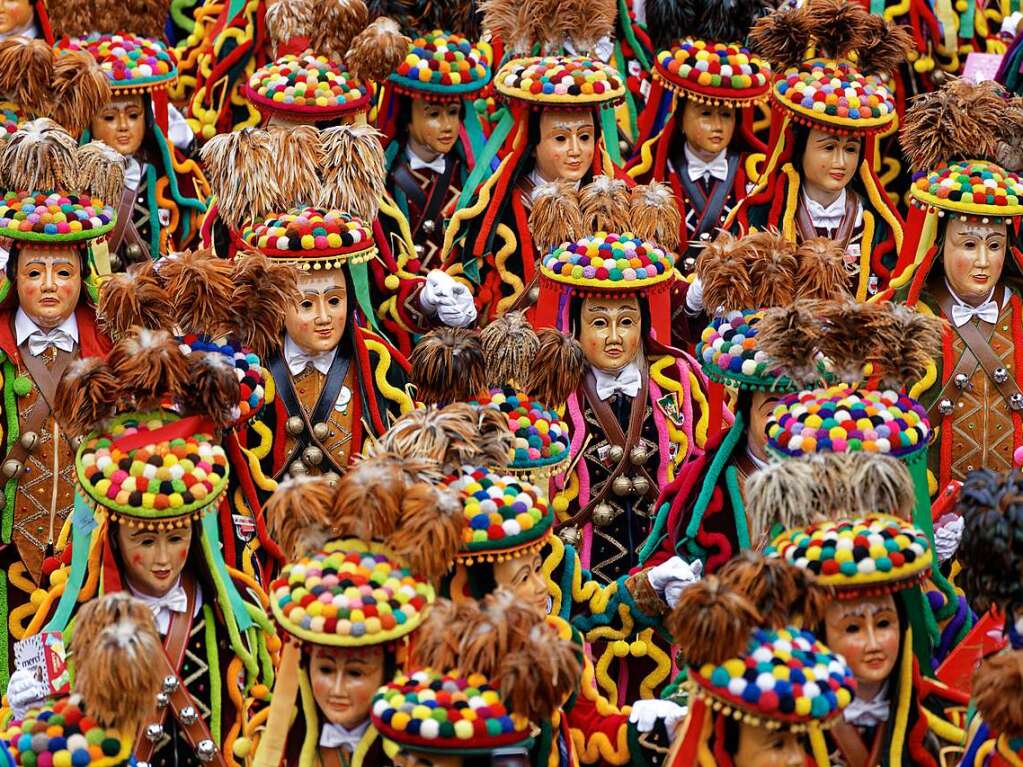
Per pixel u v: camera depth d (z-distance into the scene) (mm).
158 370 12656
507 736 11242
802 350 13508
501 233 17344
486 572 12594
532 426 13828
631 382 15109
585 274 14875
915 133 16000
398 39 16969
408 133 17922
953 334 15852
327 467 15094
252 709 13109
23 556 14812
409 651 11703
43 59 15914
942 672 12828
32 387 14852
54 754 11453
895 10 20016
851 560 11984
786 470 12336
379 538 11969
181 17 20844
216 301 13820
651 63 18953
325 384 15133
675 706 12750
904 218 18938
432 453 12672
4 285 14891
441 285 16281
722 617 11273
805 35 17812
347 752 11898
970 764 11898
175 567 12797
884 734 12234
